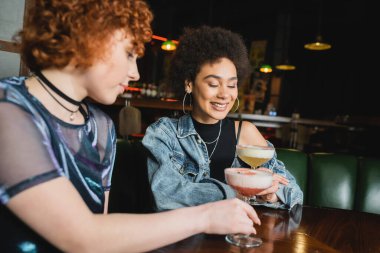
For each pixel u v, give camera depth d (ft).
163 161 4.74
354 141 28.40
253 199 4.95
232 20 36.94
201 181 4.82
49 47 2.62
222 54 5.04
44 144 2.58
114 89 2.98
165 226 2.76
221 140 5.63
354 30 33.58
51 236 2.40
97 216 2.59
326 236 3.89
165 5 37.04
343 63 37.11
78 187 3.06
